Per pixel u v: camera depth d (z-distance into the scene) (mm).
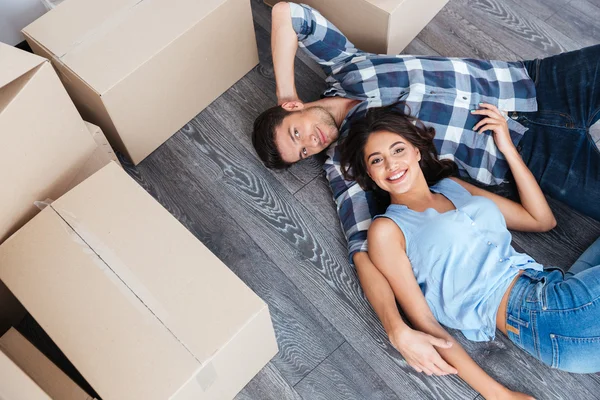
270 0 2201
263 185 1916
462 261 1495
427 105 1715
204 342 1321
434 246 1501
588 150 1670
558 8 2199
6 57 1336
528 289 1476
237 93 2064
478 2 2225
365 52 1956
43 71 1368
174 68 1771
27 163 1448
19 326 1695
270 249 1812
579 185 1675
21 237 1454
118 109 1684
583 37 2139
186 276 1403
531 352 1485
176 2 1755
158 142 1944
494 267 1489
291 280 1764
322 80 2090
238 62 2006
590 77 1674
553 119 1719
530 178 1667
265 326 1426
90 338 1341
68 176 1626
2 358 1216
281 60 1814
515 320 1473
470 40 2152
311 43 1791
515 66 1806
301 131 1717
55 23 1718
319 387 1606
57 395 1338
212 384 1398
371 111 1614
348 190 1732
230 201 1891
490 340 1631
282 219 1858
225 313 1355
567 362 1423
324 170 1911
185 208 1878
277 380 1618
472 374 1477
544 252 1772
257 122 1779
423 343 1456
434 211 1533
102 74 1631
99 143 1701
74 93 1729
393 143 1564
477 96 1749
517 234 1800
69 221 1472
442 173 1761
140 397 1271
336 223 1847
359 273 1593
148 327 1343
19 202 1485
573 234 1793
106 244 1443
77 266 1418
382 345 1656
